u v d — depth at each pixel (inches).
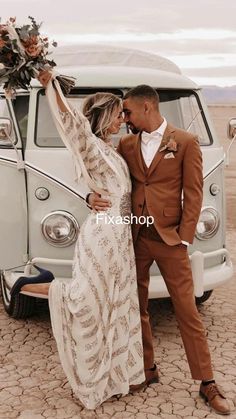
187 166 144.4
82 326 144.7
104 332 145.9
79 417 144.7
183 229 145.8
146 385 160.4
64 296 145.1
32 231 187.2
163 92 212.5
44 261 184.9
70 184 183.2
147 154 147.4
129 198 148.8
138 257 152.6
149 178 147.2
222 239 202.5
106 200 144.6
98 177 144.1
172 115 217.0
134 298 151.0
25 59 133.0
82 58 224.5
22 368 172.2
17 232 190.5
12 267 192.4
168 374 168.2
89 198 147.4
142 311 157.6
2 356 180.4
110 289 144.5
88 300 143.3
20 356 180.4
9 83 136.9
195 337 148.3
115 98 144.9
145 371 160.2
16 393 157.1
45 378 165.8
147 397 154.4
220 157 202.4
